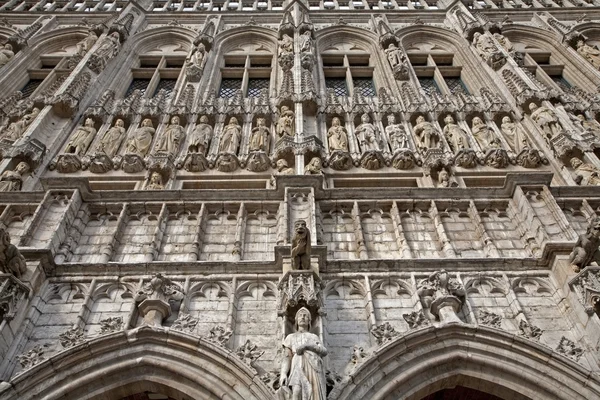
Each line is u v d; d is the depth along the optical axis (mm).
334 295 8852
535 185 10805
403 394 7348
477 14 23109
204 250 10000
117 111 15594
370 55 20656
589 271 8297
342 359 7770
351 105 16375
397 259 9273
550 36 22031
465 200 10945
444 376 7602
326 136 14734
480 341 7875
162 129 15039
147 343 7781
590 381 7219
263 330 8188
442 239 10070
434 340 7836
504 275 9148
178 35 21781
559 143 13320
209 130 14758
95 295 8789
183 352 7668
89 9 25875
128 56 20000
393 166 13461
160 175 12758
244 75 19172
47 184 10719
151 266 9148
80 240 10102
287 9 22828
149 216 10750
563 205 10875
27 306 8375
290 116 14836
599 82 17938
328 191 11000
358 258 9797
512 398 7574
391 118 15227
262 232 10383
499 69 17672
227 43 21344
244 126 15180
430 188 11109
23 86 19359
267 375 7207
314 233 9711
